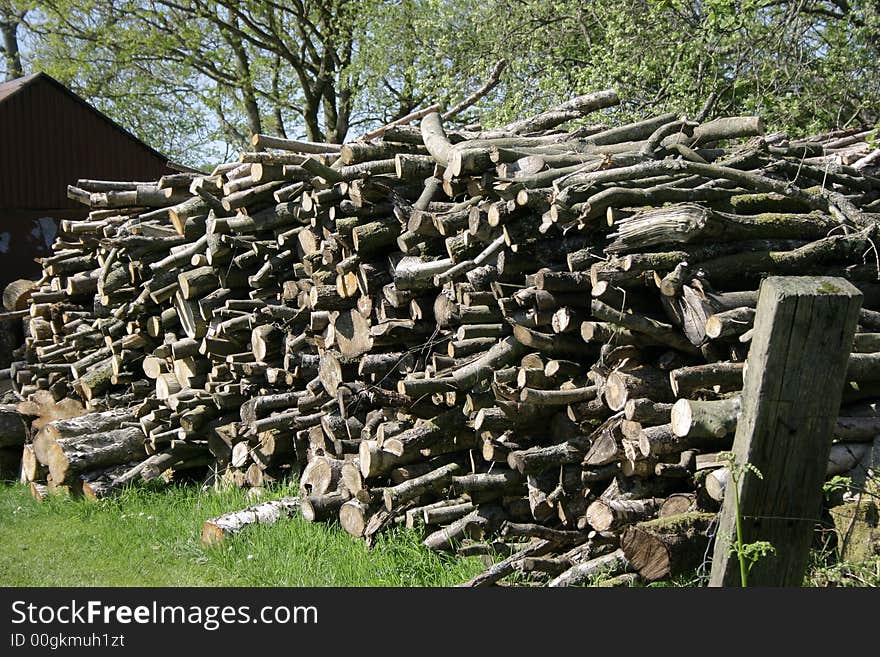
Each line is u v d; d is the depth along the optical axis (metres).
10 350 10.40
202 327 7.28
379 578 5.07
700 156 5.86
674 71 11.34
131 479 7.30
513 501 5.23
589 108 7.76
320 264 6.25
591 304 4.67
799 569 3.43
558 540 4.73
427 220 5.46
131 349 8.33
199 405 7.43
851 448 4.36
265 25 20.41
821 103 10.97
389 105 20.94
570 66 13.75
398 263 5.72
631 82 12.26
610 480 4.80
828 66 10.94
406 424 5.52
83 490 7.29
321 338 6.32
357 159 5.88
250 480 7.00
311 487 6.23
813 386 3.26
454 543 5.23
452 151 5.32
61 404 8.80
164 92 22.81
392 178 5.84
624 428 4.49
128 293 8.24
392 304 5.69
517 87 13.70
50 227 15.37
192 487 7.54
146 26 20.83
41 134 15.25
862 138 7.61
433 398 5.41
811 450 3.32
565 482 4.84
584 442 4.85
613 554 4.51
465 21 15.05
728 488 3.41
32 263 15.15
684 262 4.45
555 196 4.78
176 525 6.47
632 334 4.57
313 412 6.50
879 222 5.14
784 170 5.83
